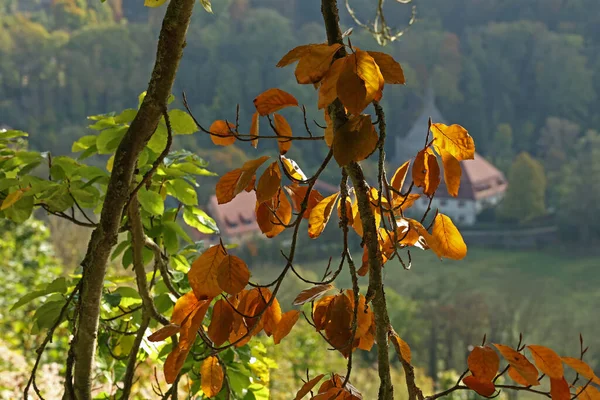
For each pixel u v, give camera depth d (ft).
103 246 4.35
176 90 159.22
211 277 3.34
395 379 42.42
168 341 6.07
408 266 3.41
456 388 3.07
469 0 207.00
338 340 3.35
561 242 164.55
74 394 4.76
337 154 2.97
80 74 163.22
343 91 2.87
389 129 182.60
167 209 6.23
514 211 175.52
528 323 121.80
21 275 22.43
